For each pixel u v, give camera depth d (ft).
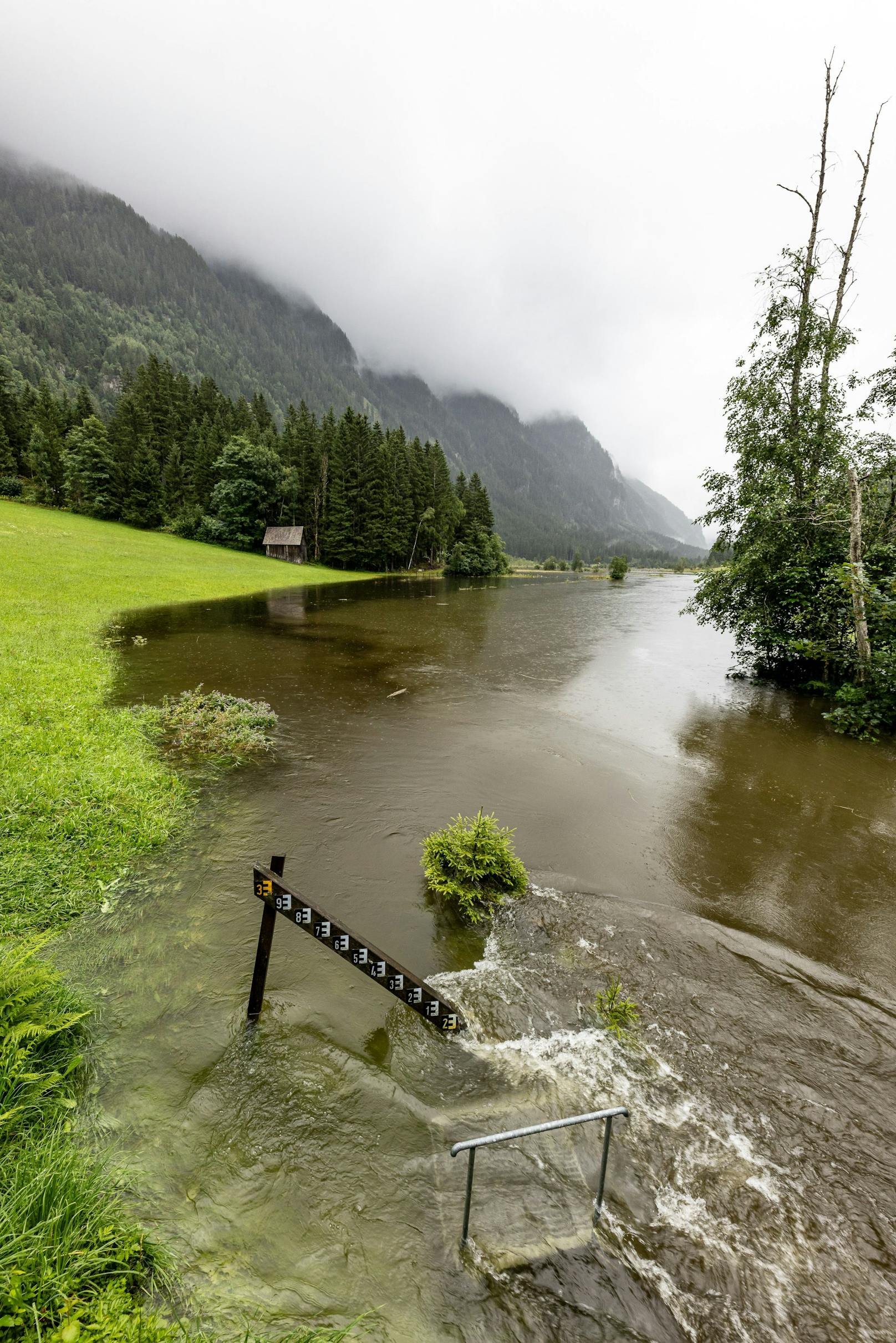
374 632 78.07
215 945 15.39
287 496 213.05
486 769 30.17
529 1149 10.49
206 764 28.60
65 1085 10.61
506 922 17.54
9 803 21.45
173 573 117.08
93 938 15.38
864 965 16.30
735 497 54.03
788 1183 10.07
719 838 23.80
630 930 17.42
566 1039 13.14
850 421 47.96
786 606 49.67
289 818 23.39
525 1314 8.04
